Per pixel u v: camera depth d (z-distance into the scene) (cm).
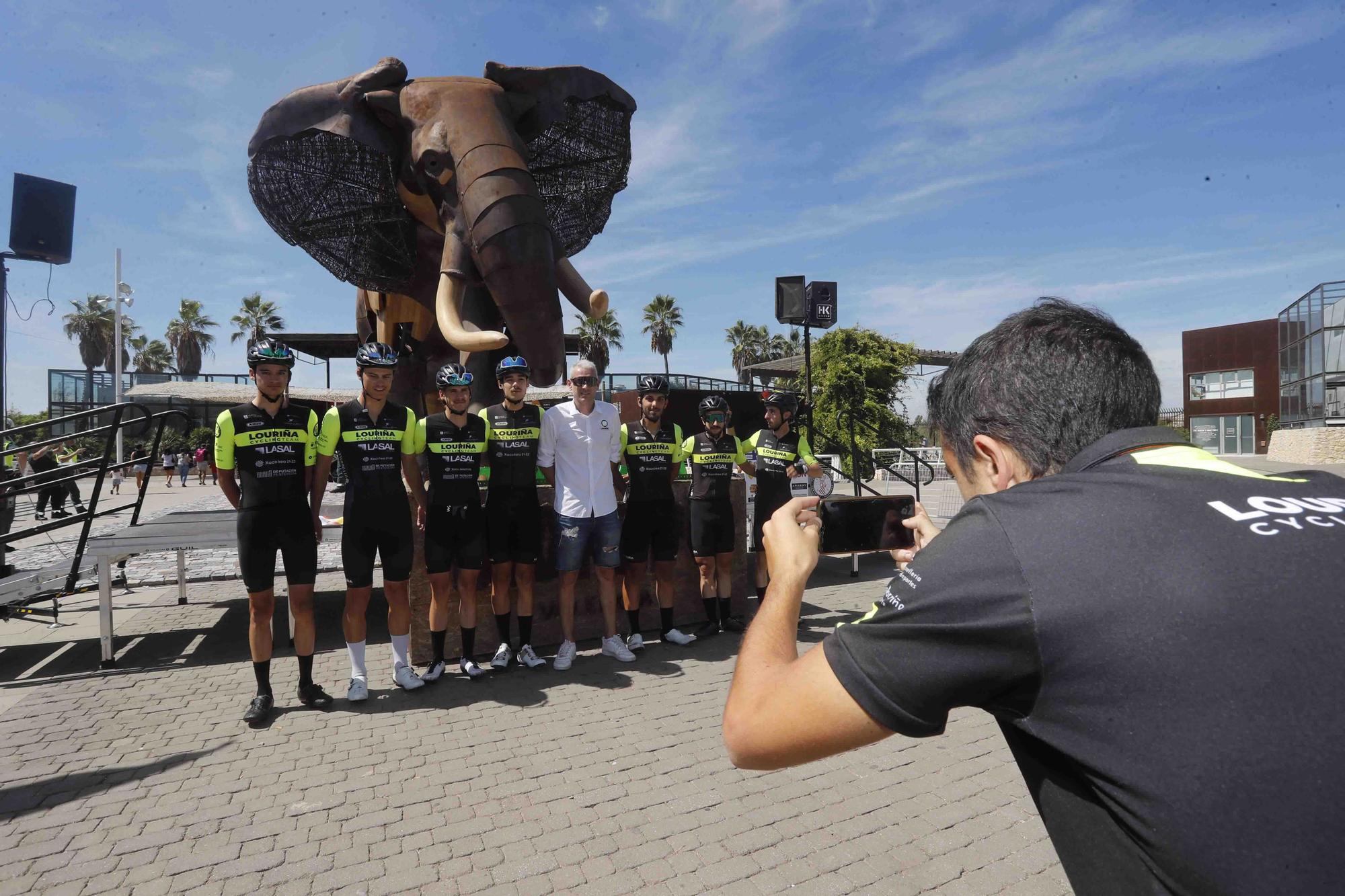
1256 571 76
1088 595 78
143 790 318
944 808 298
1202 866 69
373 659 516
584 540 492
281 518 411
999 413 106
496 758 347
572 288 507
